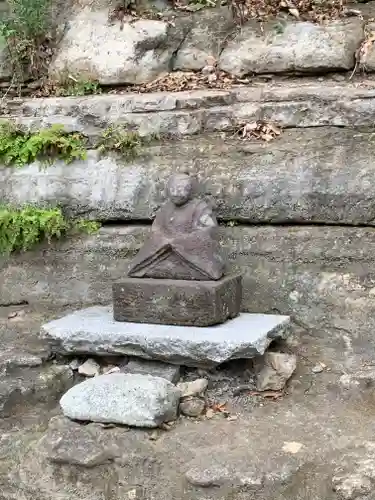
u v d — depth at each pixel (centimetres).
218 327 345
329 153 380
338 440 311
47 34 472
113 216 403
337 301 365
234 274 364
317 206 374
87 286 401
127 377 328
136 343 339
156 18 464
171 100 408
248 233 382
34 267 409
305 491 295
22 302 410
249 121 398
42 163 414
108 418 317
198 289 343
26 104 430
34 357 360
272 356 344
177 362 337
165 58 447
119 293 354
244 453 305
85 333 347
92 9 465
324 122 389
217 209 386
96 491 309
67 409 322
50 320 397
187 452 308
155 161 401
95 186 405
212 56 444
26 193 414
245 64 431
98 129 414
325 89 395
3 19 464
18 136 420
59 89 453
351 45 418
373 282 363
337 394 341
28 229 402
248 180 383
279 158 385
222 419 328
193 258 348
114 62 444
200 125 403
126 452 311
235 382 341
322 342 361
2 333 388
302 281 371
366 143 379
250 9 454
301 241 375
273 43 430
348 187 370
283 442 311
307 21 440
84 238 405
